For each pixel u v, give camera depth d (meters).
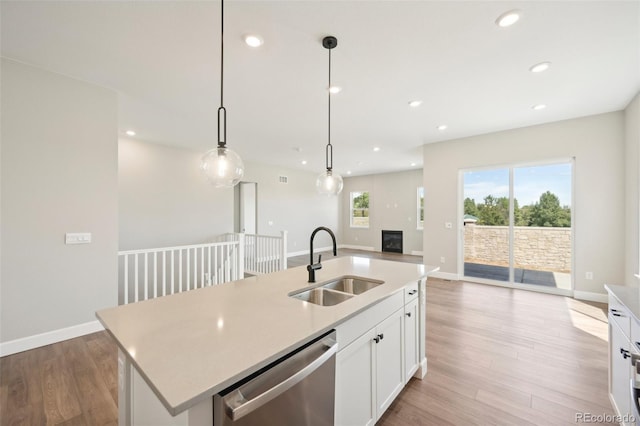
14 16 1.90
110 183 3.04
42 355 2.49
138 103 3.45
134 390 1.16
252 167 7.41
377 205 9.53
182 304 1.49
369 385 1.57
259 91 3.11
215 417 0.86
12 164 2.49
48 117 2.67
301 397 1.11
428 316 3.45
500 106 3.57
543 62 2.53
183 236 5.80
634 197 3.38
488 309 3.69
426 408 1.85
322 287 1.98
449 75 2.76
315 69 2.64
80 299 2.84
